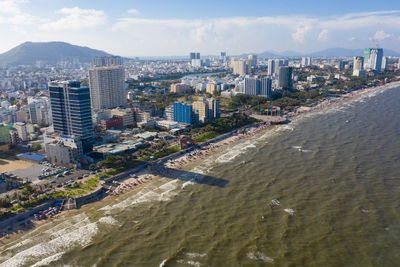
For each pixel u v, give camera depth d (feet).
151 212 643.45
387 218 589.32
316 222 585.63
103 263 498.69
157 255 514.27
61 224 609.83
